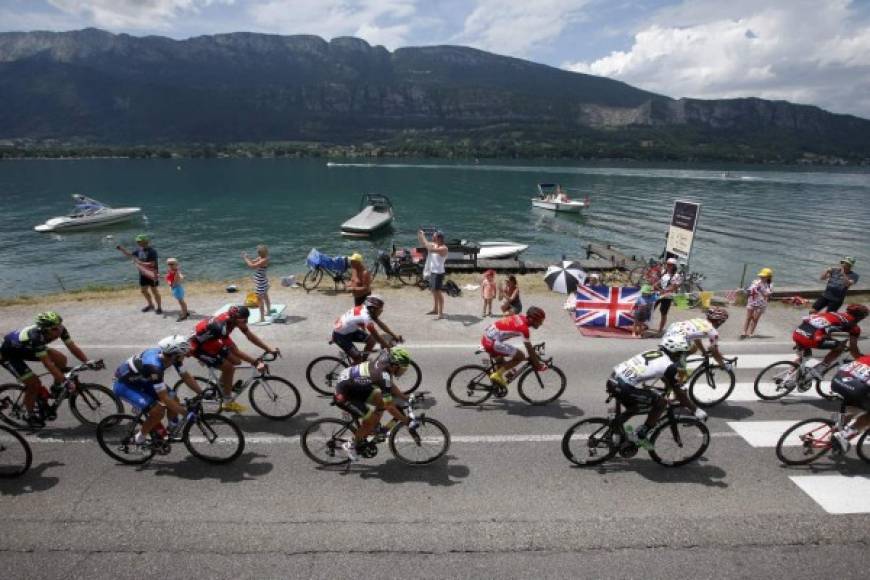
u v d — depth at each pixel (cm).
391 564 488
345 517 555
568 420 777
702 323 777
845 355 1058
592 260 2630
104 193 6612
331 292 1511
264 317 1231
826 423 650
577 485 619
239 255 3155
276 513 560
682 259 1742
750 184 8219
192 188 7325
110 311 1294
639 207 5444
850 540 528
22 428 732
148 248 1245
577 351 1071
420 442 643
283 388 766
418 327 1197
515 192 6925
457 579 470
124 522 544
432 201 6016
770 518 560
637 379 610
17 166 12612
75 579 467
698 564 493
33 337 664
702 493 605
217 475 632
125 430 720
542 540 523
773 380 855
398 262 1781
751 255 3241
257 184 7988
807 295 1487
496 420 775
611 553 505
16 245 3441
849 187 8012
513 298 1177
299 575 473
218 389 723
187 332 1139
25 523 541
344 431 655
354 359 795
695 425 648
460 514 562
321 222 4494
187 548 507
